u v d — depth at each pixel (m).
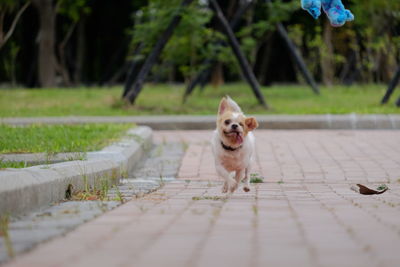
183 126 18.27
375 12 33.50
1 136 13.20
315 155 13.59
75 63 43.53
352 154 13.65
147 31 22.67
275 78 48.31
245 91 31.92
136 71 23.95
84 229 5.98
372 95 29.09
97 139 13.13
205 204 7.77
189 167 12.41
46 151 11.23
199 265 4.58
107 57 46.53
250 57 28.19
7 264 4.63
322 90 33.44
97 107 23.14
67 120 18.38
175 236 5.62
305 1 8.45
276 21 27.69
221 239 5.48
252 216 6.70
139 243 5.34
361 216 6.71
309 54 39.38
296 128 17.95
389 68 38.06
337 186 10.23
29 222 6.45
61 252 5.02
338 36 36.28
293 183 10.66
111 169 10.17
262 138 16.08
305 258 4.75
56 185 8.08
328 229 5.92
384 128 17.84
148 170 12.13
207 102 25.19
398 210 7.17
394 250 5.02
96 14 45.44
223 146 8.70
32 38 42.97
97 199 8.30
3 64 42.47
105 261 4.71
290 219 6.51
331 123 17.92
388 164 12.47
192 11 22.53
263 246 5.18
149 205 7.65
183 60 25.14
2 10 27.20
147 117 19.48
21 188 7.04
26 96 27.94
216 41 25.25
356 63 36.03
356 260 4.68
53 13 36.22
